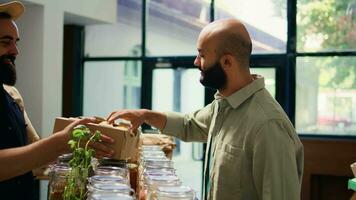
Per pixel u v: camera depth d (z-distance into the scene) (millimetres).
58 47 4637
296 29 4840
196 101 5355
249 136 1601
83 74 5898
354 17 4629
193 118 2168
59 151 1426
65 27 5719
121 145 1470
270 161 1530
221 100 1786
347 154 4516
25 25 4488
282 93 4910
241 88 1710
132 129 1654
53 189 1382
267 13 4965
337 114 4734
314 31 4777
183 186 1446
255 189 1624
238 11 5090
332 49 4738
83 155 1342
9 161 1371
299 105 4871
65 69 5730
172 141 2559
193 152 5211
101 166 1549
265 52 4992
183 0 5332
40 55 4441
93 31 5820
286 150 1545
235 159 1645
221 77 1720
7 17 1770
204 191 1893
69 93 5715
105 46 5770
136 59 5590
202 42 1731
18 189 1774
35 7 4438
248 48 1717
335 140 4570
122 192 1286
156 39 5520
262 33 4992
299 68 4852
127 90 5688
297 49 4852
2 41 1729
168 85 5473
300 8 4816
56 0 4586
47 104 4512
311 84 4820
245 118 1653
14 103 1904
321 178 4652
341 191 4582
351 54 4641
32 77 4477
